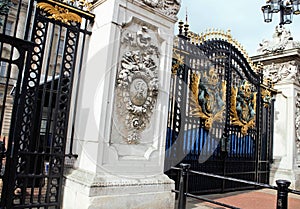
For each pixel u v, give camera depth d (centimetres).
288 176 995
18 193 506
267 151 1037
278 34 1114
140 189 466
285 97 1064
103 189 425
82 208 418
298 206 757
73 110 514
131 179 465
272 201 754
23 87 427
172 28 559
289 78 1059
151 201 475
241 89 904
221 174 805
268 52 1105
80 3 523
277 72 1096
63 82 509
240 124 874
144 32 514
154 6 526
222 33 839
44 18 470
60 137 474
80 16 505
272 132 1064
